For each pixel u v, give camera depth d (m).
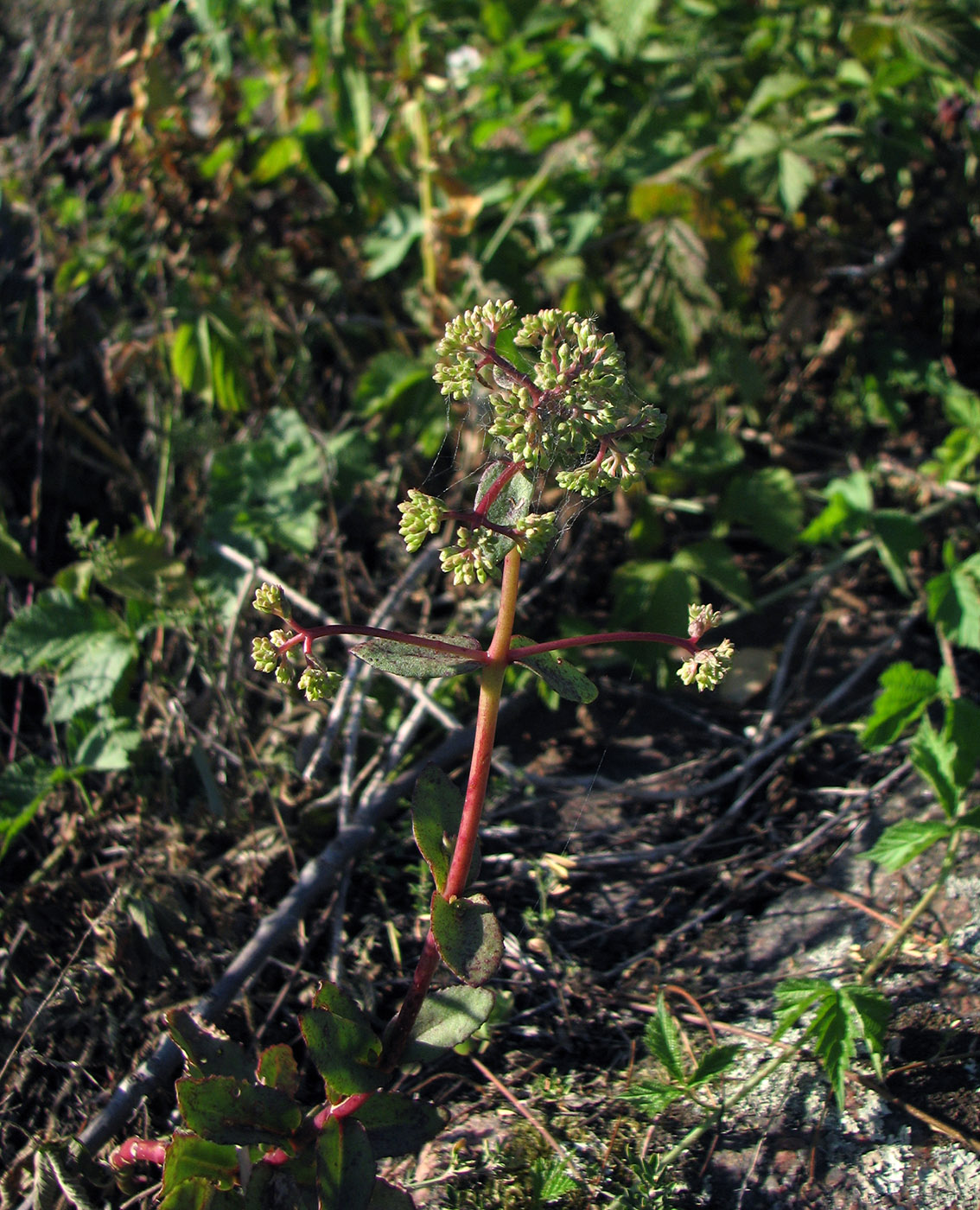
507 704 2.78
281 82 3.70
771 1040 1.85
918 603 2.96
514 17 3.42
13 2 4.45
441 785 1.61
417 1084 1.96
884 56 3.33
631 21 3.26
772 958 2.16
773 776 2.59
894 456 3.39
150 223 3.55
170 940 2.18
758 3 3.66
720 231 3.08
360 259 3.54
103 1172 1.83
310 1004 2.11
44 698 2.86
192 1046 1.60
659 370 3.35
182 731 2.51
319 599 2.98
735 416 3.44
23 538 3.12
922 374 3.35
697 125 3.27
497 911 2.31
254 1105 1.50
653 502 3.12
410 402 3.19
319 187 3.55
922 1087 1.84
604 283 3.43
